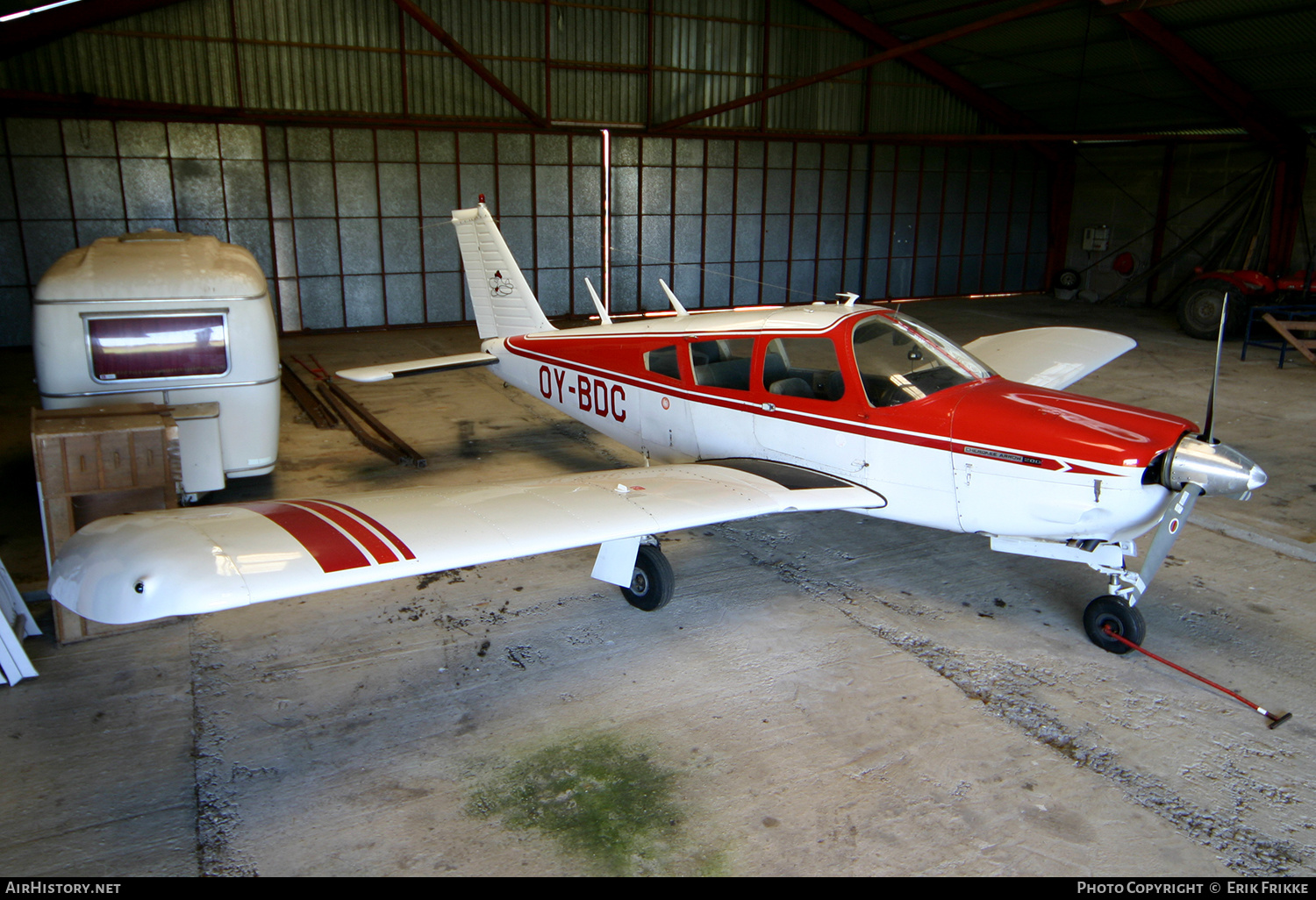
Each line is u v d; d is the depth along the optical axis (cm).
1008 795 333
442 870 292
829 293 1866
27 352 1225
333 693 402
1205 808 328
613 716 385
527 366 702
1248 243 1598
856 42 1730
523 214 1531
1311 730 379
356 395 1009
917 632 465
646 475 487
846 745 365
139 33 1220
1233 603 502
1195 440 418
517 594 509
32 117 1184
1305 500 668
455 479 709
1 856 295
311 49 1328
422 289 1484
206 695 398
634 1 1527
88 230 1252
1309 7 1151
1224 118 1552
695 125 1636
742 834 310
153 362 561
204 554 315
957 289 1997
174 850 300
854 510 505
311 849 302
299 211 1370
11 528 585
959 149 1903
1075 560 450
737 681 415
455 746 362
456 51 1406
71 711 383
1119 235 1889
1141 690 409
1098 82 1588
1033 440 430
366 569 331
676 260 1688
